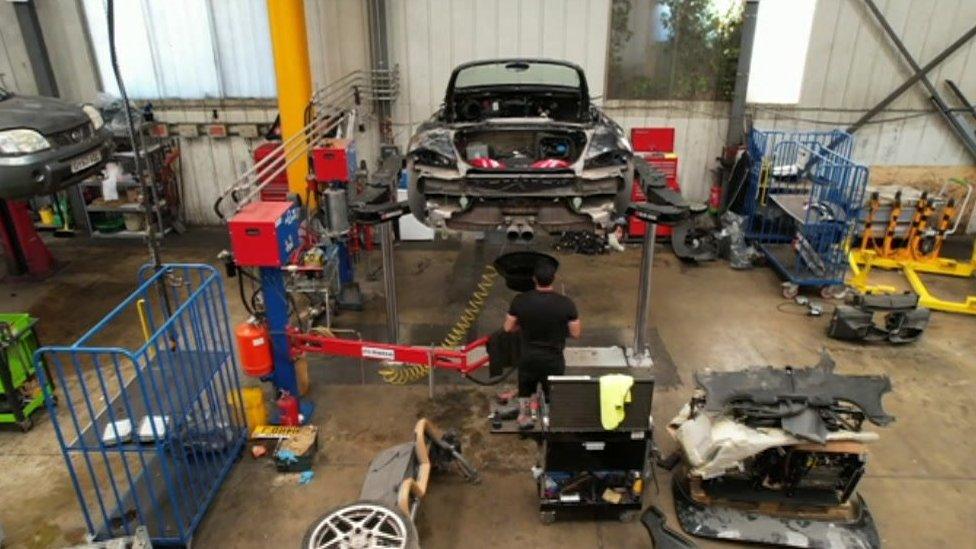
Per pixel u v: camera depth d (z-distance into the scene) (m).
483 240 8.02
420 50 7.91
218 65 8.00
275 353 4.50
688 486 3.87
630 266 7.33
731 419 3.56
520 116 6.16
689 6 7.66
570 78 6.14
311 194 6.88
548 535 3.71
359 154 8.35
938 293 6.70
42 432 4.59
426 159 5.22
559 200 5.14
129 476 3.40
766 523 3.66
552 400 3.45
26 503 3.94
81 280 6.96
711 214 8.32
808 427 3.40
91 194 8.11
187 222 8.65
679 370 5.26
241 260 4.16
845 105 7.98
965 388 5.06
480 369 5.32
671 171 7.55
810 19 7.59
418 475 3.61
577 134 5.41
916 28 7.54
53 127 5.97
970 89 7.80
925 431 4.57
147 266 4.32
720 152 8.30
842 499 3.70
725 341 5.73
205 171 8.47
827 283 6.40
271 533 3.71
